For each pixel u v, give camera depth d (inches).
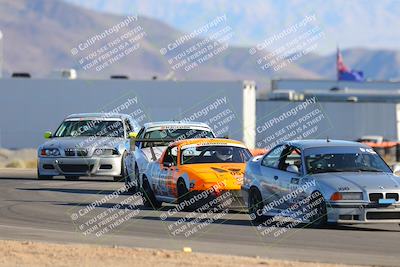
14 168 3870.6
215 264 1309.1
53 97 6043.3
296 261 1376.7
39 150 2945.4
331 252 1498.5
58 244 1503.4
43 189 2667.3
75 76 6304.1
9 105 6072.8
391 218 1760.6
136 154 2501.2
